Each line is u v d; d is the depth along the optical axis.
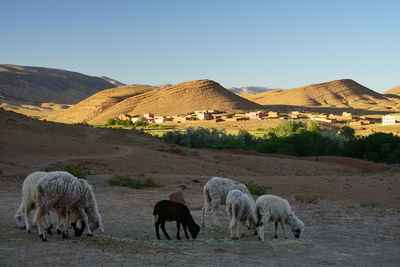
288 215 12.03
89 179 26.84
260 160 60.06
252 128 160.62
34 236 10.16
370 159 76.75
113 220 13.79
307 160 66.44
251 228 12.74
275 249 10.45
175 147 67.75
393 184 32.22
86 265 7.74
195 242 10.87
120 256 8.60
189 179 31.53
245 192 13.52
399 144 77.50
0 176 24.67
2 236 9.88
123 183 24.75
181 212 11.27
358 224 15.51
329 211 18.59
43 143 47.75
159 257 8.80
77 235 10.48
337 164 63.12
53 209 10.07
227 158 59.66
